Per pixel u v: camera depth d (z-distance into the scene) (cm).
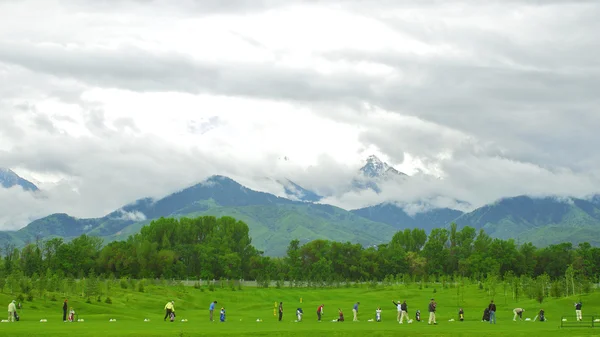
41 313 14725
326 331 9400
